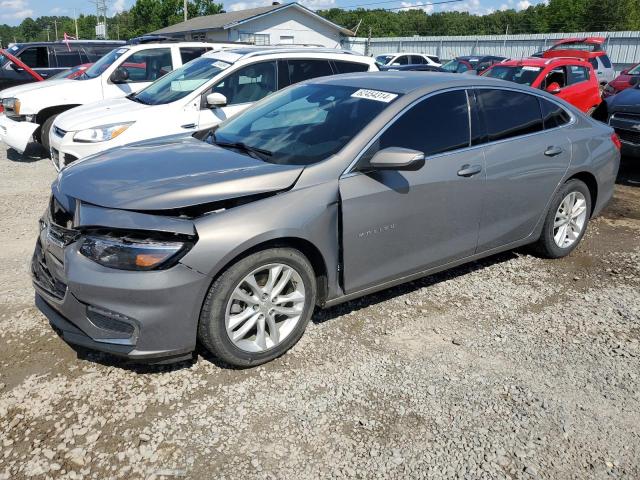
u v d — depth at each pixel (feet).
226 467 8.44
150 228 9.40
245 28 106.52
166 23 190.80
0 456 8.49
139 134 21.30
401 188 11.85
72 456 8.54
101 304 9.44
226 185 10.22
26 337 11.60
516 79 38.32
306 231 10.58
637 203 22.56
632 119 24.44
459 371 10.93
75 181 10.81
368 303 13.51
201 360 11.03
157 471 8.32
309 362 11.08
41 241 10.85
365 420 9.50
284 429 9.25
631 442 9.21
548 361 11.36
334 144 11.70
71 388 10.07
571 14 202.90
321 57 25.14
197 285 9.59
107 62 31.40
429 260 13.00
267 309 10.65
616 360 11.47
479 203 13.48
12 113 29.25
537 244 16.10
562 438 9.24
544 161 14.74
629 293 14.51
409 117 12.32
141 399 9.84
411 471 8.47
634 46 105.50
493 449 8.95
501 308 13.50
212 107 22.35
